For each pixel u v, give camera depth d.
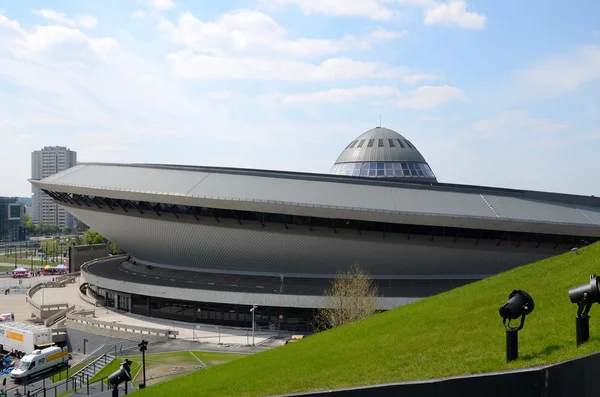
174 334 46.69
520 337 14.30
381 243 47.31
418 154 77.62
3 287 104.06
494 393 10.65
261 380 19.25
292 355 22.16
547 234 45.88
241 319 51.03
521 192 48.91
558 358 11.56
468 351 14.71
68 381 39.03
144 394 23.09
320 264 51.50
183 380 24.00
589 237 45.56
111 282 58.56
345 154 79.31
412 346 17.36
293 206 45.25
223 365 25.16
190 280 56.09
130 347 44.06
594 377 9.92
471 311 19.39
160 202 49.81
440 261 48.91
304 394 12.70
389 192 47.12
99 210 57.25
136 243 60.62
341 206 44.84
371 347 19.20
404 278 51.00
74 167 63.88
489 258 48.12
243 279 54.50
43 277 123.12
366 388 11.85
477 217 44.19
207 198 47.00
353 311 39.00
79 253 99.31
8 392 39.72
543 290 18.30
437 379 11.34
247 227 48.97
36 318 61.62
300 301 46.81
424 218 44.34
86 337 50.34
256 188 47.88
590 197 48.88
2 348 52.94
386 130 79.62
